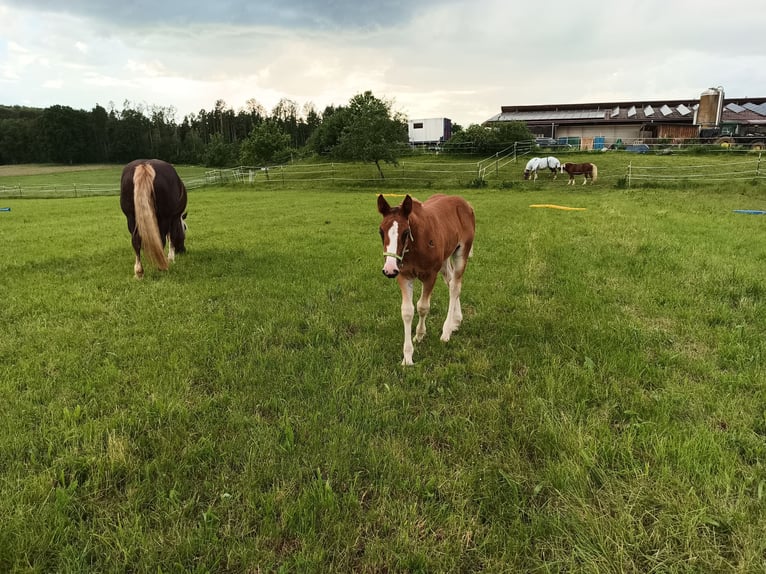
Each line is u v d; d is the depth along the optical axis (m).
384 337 5.00
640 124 47.59
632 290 6.47
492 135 44.53
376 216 15.40
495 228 12.30
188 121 123.44
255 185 35.25
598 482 2.79
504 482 2.80
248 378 4.03
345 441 3.13
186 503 2.60
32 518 2.46
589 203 18.88
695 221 12.47
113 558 2.28
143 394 3.75
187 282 7.15
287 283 7.11
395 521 2.51
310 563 2.22
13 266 8.25
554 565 2.25
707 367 4.11
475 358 4.48
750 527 2.34
